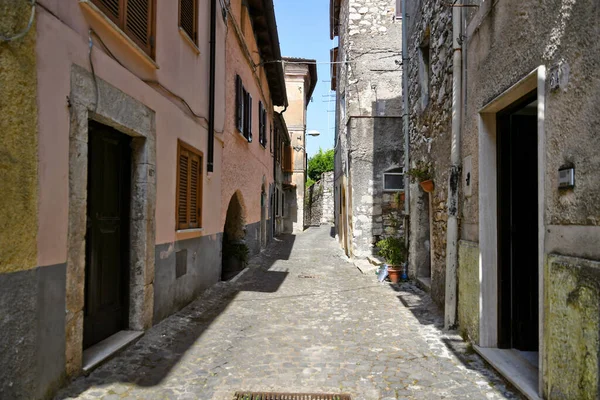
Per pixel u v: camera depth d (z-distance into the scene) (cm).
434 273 610
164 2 489
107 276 407
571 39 251
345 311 579
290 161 2428
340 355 402
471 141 427
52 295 288
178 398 306
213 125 681
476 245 407
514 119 401
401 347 423
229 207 1027
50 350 287
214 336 458
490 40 378
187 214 584
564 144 259
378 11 1174
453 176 468
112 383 325
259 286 762
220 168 767
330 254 1330
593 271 227
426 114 661
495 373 354
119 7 378
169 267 513
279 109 2433
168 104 503
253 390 323
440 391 321
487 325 395
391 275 800
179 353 401
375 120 1160
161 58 479
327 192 3056
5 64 241
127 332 431
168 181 506
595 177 229
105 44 355
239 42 920
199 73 632
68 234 306
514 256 394
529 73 302
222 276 856
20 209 254
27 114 259
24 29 254
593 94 231
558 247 266
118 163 423
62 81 294
